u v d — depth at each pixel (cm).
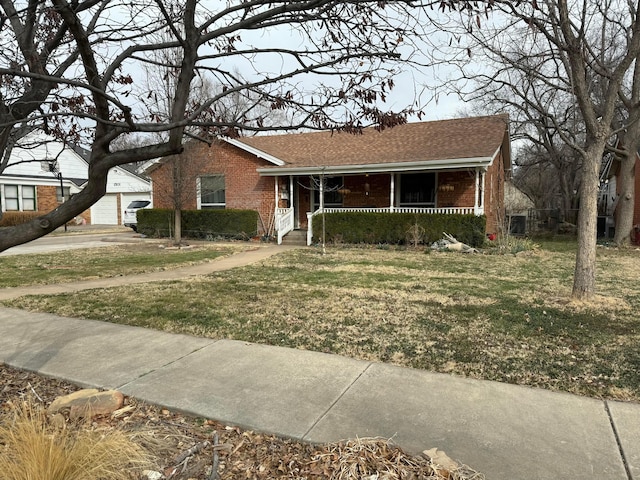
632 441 262
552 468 234
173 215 1753
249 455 253
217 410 302
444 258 1134
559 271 922
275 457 251
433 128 1653
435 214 1341
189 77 251
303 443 263
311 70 272
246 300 648
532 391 334
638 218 1730
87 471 212
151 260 1121
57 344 450
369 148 1606
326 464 241
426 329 496
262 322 530
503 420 288
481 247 1305
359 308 595
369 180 1617
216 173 1762
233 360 402
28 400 296
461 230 1314
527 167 3053
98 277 870
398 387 341
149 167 1844
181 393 330
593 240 629
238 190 1734
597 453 249
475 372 375
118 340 464
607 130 613
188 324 523
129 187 2812
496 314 556
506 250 1236
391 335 475
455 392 332
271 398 321
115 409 306
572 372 372
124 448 230
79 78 305
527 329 494
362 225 1427
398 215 1383
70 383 356
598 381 354
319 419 289
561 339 460
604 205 2575
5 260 1123
